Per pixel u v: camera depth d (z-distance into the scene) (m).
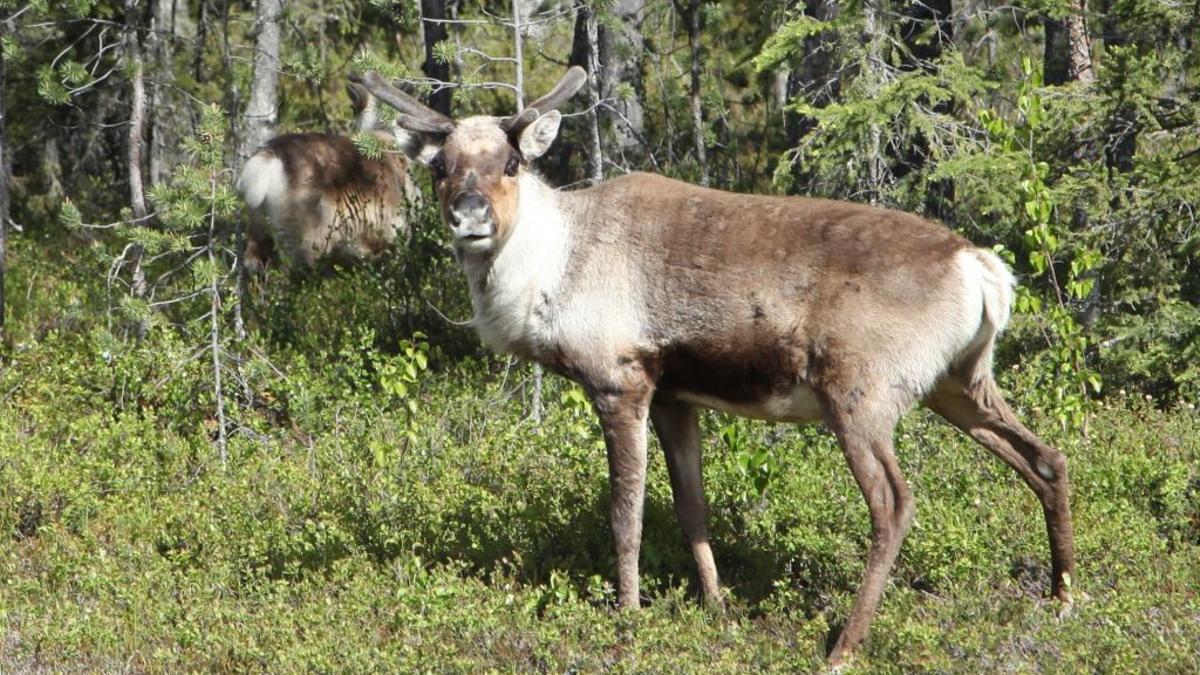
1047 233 14.32
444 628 11.42
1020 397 15.07
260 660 10.99
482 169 11.70
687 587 12.45
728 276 11.32
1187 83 17.41
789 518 13.31
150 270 23.17
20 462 14.80
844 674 10.27
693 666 10.53
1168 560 12.35
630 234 11.75
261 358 17.47
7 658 11.09
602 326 11.71
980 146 17.48
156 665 11.02
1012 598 11.69
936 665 10.32
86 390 17.17
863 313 10.83
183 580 12.67
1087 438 14.47
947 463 13.90
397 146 12.38
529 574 12.80
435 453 15.04
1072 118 16.56
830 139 17.58
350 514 13.77
